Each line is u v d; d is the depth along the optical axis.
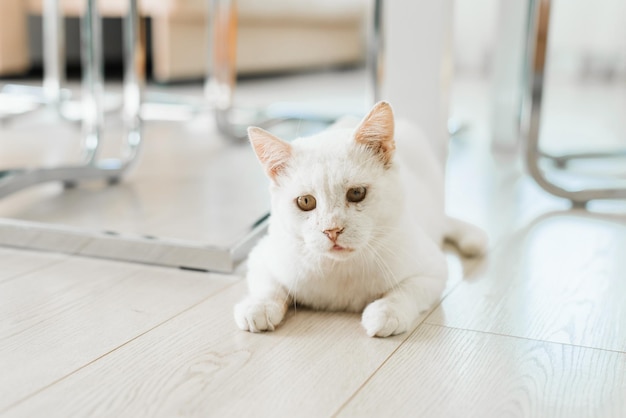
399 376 0.85
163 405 0.77
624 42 4.71
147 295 1.12
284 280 1.03
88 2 1.84
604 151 2.21
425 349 0.92
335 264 1.00
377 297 1.04
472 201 1.77
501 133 2.47
